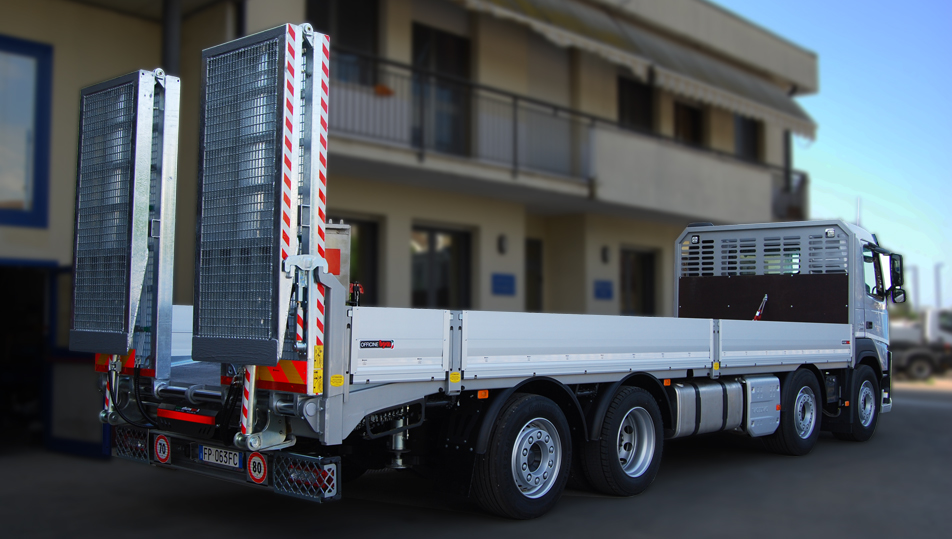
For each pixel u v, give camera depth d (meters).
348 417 4.16
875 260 9.27
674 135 17.17
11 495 6.13
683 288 9.38
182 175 9.86
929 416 11.98
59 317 8.38
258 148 4.08
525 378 5.15
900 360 22.14
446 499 5.95
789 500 6.01
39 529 5.15
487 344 4.85
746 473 7.06
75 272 5.33
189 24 10.02
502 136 13.40
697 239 9.34
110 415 5.21
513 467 5.09
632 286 16.92
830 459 7.84
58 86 9.41
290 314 4.03
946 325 23.11
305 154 4.02
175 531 5.09
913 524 5.34
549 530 5.08
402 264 12.18
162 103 5.04
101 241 5.15
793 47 19.06
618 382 5.83
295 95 4.00
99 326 5.11
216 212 4.28
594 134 13.41
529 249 15.70
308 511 5.57
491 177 11.91
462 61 13.29
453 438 4.98
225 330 4.18
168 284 5.05
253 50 4.16
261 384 4.17
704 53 16.80
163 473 6.98
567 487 6.34
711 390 6.72
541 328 5.19
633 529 5.14
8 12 9.05
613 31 13.61
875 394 9.22
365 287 12.07
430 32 12.84
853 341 8.62
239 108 4.21
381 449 4.98
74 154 9.55
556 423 5.38
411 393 4.50
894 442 9.05
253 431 4.18
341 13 11.54
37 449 8.18
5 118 9.10
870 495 6.20
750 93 16.02
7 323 10.41
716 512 5.61
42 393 8.20
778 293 8.81
